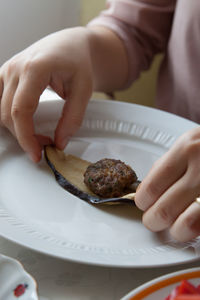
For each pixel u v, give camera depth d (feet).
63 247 1.42
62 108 2.04
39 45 1.97
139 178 1.80
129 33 2.57
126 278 1.41
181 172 1.51
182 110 2.53
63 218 1.56
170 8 2.65
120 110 2.07
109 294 1.37
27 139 1.78
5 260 1.31
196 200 1.45
